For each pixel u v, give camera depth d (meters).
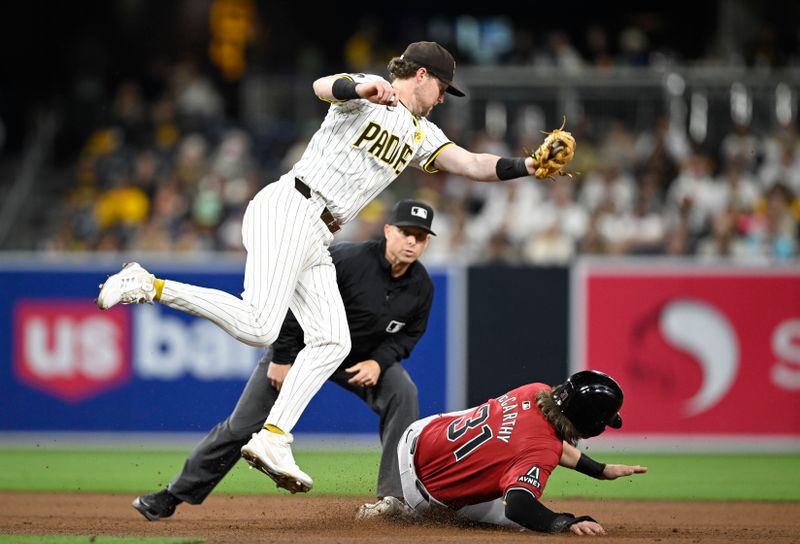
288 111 60.56
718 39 62.78
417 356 39.69
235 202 53.97
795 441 39.47
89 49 65.12
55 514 24.05
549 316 39.84
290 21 70.56
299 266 18.25
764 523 23.25
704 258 48.09
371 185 18.78
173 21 68.06
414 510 20.39
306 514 23.55
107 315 40.03
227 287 40.12
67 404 40.06
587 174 52.66
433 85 19.20
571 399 18.33
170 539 17.72
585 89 54.72
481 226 51.56
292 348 20.56
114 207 54.91
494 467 18.72
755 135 54.03
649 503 27.59
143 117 59.94
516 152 54.00
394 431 21.19
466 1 73.75
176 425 39.84
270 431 18.36
